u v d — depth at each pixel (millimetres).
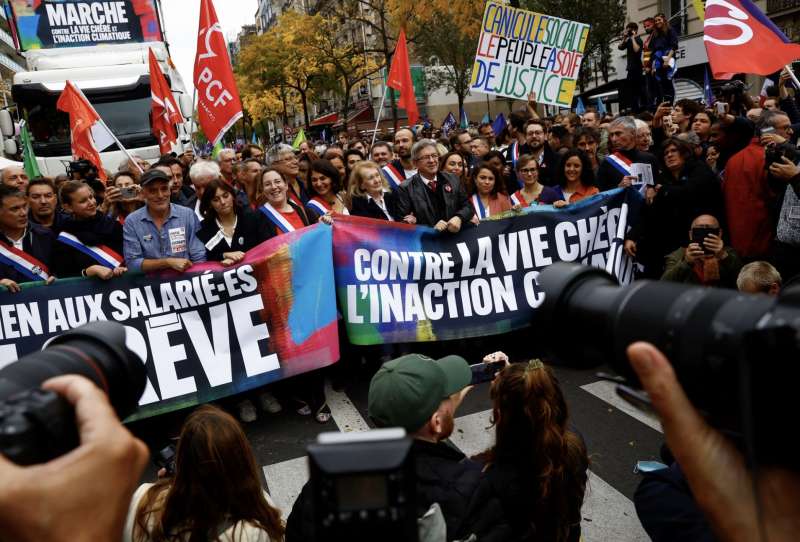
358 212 5504
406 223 5148
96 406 579
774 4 20516
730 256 4012
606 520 3188
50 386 598
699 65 21438
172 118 9297
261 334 4672
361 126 44219
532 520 1984
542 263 5340
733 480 673
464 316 5180
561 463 2006
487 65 7457
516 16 7383
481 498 1736
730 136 5484
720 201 5141
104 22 12508
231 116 7668
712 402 658
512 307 5250
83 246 4750
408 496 631
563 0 21984
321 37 27953
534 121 7305
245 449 1979
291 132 40875
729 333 637
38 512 513
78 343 774
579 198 5746
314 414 4680
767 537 661
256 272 4668
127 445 565
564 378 4906
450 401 1852
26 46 12234
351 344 5324
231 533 1905
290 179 6230
